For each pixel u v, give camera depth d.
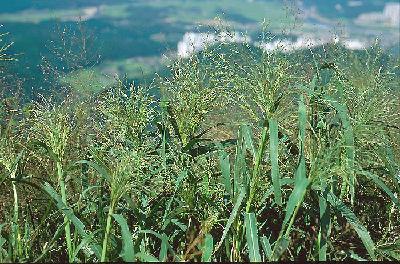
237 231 4.14
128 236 3.65
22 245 4.03
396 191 4.92
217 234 4.45
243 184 4.07
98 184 4.47
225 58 4.35
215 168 4.84
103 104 4.66
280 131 4.39
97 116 5.06
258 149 4.18
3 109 5.07
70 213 3.90
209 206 4.23
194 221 4.45
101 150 4.43
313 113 4.61
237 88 4.29
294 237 4.55
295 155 4.58
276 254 3.88
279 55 4.30
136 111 4.56
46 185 3.97
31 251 4.12
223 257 4.32
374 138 4.43
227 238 4.14
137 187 4.34
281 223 4.58
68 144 4.77
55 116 4.38
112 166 4.19
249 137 4.20
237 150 4.19
